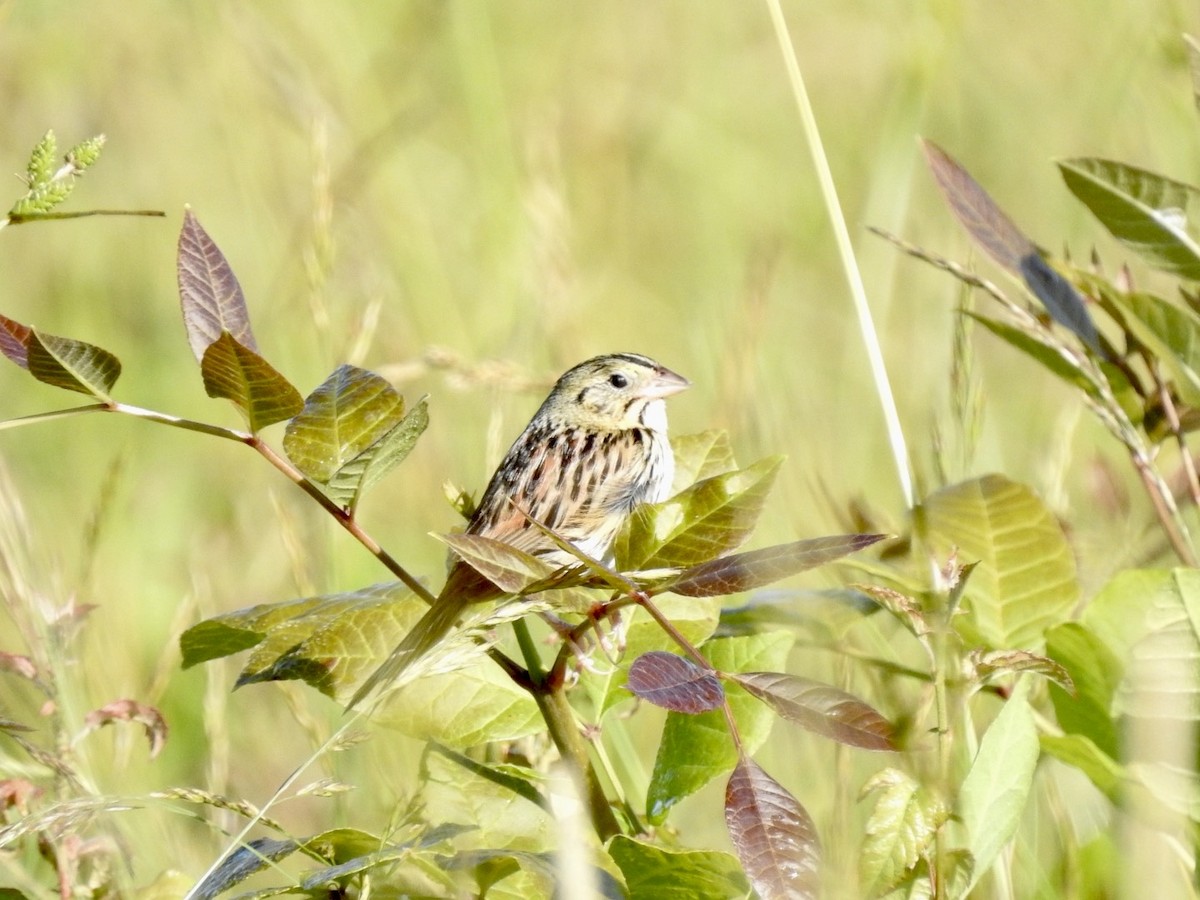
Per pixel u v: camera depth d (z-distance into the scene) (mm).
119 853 6609
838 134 18156
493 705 6484
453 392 13195
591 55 19578
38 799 6664
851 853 6262
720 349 13406
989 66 16375
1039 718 6816
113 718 6750
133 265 17672
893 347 12852
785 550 5301
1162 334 7082
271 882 8117
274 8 17328
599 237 16750
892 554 7320
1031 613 6840
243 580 12305
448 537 5340
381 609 6562
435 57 17828
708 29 19969
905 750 5820
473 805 6098
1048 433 11102
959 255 13055
